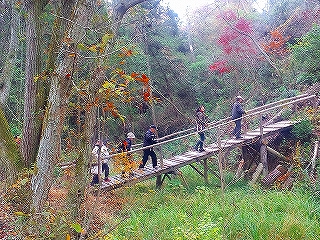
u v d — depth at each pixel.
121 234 6.93
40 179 3.24
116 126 16.20
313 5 19.70
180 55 23.81
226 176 11.70
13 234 4.23
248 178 11.48
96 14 3.24
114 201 9.24
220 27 23.53
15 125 11.85
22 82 13.31
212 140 14.59
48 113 3.20
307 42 13.46
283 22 21.64
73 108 3.45
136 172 10.59
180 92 22.47
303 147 10.77
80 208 3.15
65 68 3.08
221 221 6.71
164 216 7.65
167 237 6.54
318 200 7.91
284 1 22.27
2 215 4.98
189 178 12.32
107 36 2.79
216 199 8.79
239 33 18.20
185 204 8.80
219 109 19.78
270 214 7.15
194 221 6.88
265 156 10.93
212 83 22.36
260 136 11.10
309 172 9.55
